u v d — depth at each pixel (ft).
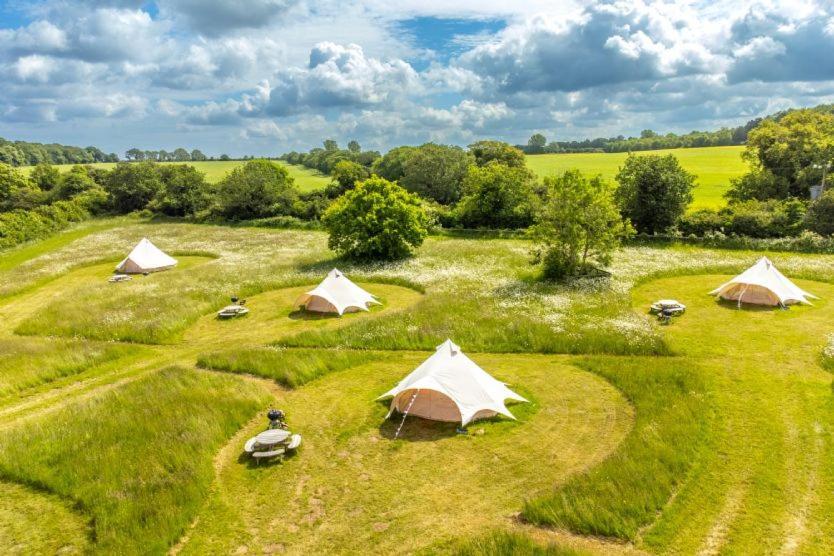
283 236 181.27
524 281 106.11
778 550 34.24
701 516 37.70
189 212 235.20
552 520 37.96
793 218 136.98
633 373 62.23
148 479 44.55
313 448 50.47
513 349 73.26
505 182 176.14
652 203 143.33
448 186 249.34
